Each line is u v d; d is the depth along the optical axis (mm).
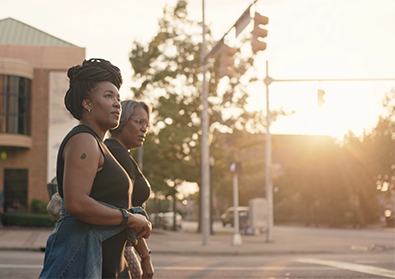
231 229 42344
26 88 29484
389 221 42031
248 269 8883
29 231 23047
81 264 1944
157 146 27844
